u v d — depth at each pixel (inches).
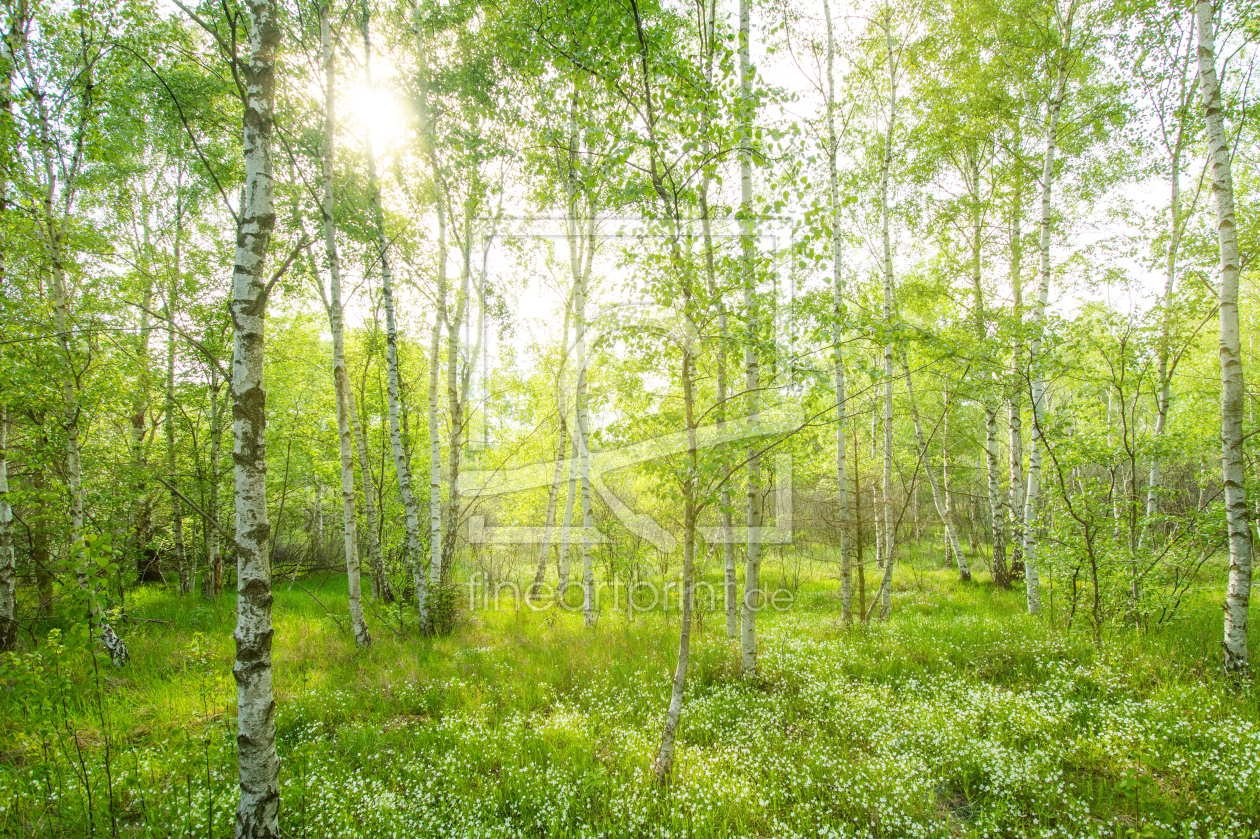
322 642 378.0
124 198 528.4
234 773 207.2
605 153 215.5
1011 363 404.2
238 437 158.6
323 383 787.4
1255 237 359.3
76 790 187.0
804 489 766.5
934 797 191.0
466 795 196.5
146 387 466.0
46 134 350.0
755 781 200.7
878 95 482.9
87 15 346.9
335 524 824.9
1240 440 256.1
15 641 317.4
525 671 318.7
